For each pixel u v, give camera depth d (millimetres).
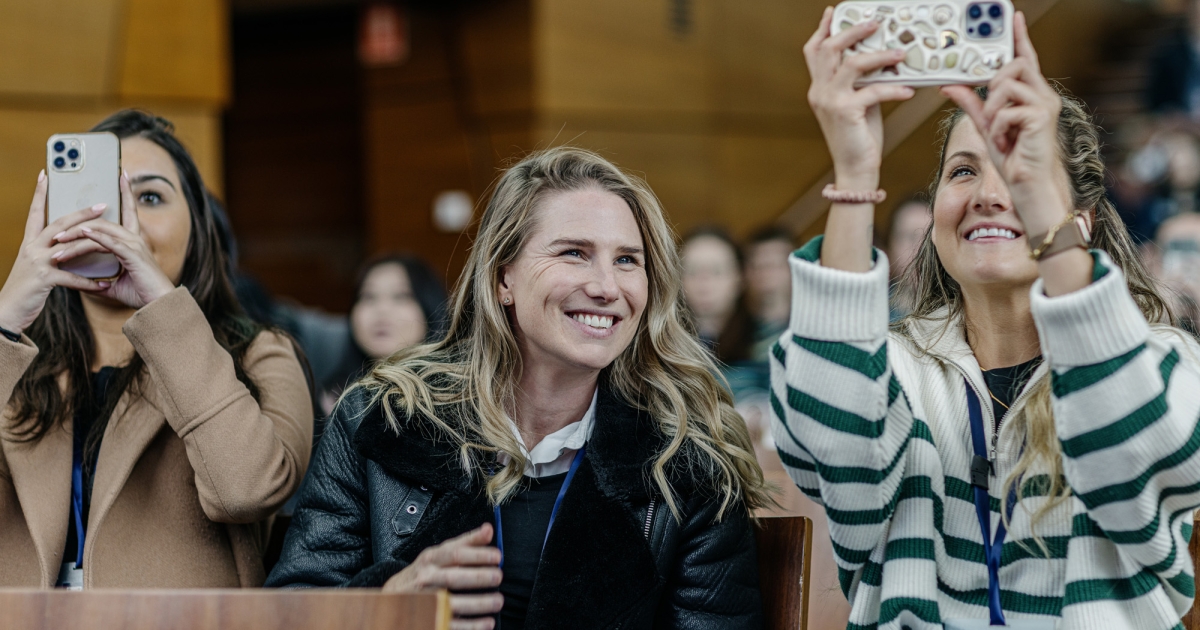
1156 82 7750
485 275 1745
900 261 3727
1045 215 1312
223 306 2047
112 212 1786
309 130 7469
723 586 1677
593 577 1631
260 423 1804
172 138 2025
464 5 6129
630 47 6277
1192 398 1353
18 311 1731
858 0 1344
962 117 1573
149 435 1808
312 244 7527
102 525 1774
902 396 1487
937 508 1534
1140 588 1405
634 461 1699
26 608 1271
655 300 1804
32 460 1815
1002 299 1534
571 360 1666
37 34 4473
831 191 1379
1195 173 6504
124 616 1260
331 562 1693
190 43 4805
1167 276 3893
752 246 4340
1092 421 1305
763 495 1763
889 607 1499
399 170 6426
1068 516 1460
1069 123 1591
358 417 1751
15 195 4477
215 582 1835
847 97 1341
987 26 1303
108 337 1930
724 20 6809
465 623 1453
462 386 1757
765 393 3656
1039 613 1474
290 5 6988
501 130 6055
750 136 6949
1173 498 1354
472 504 1676
